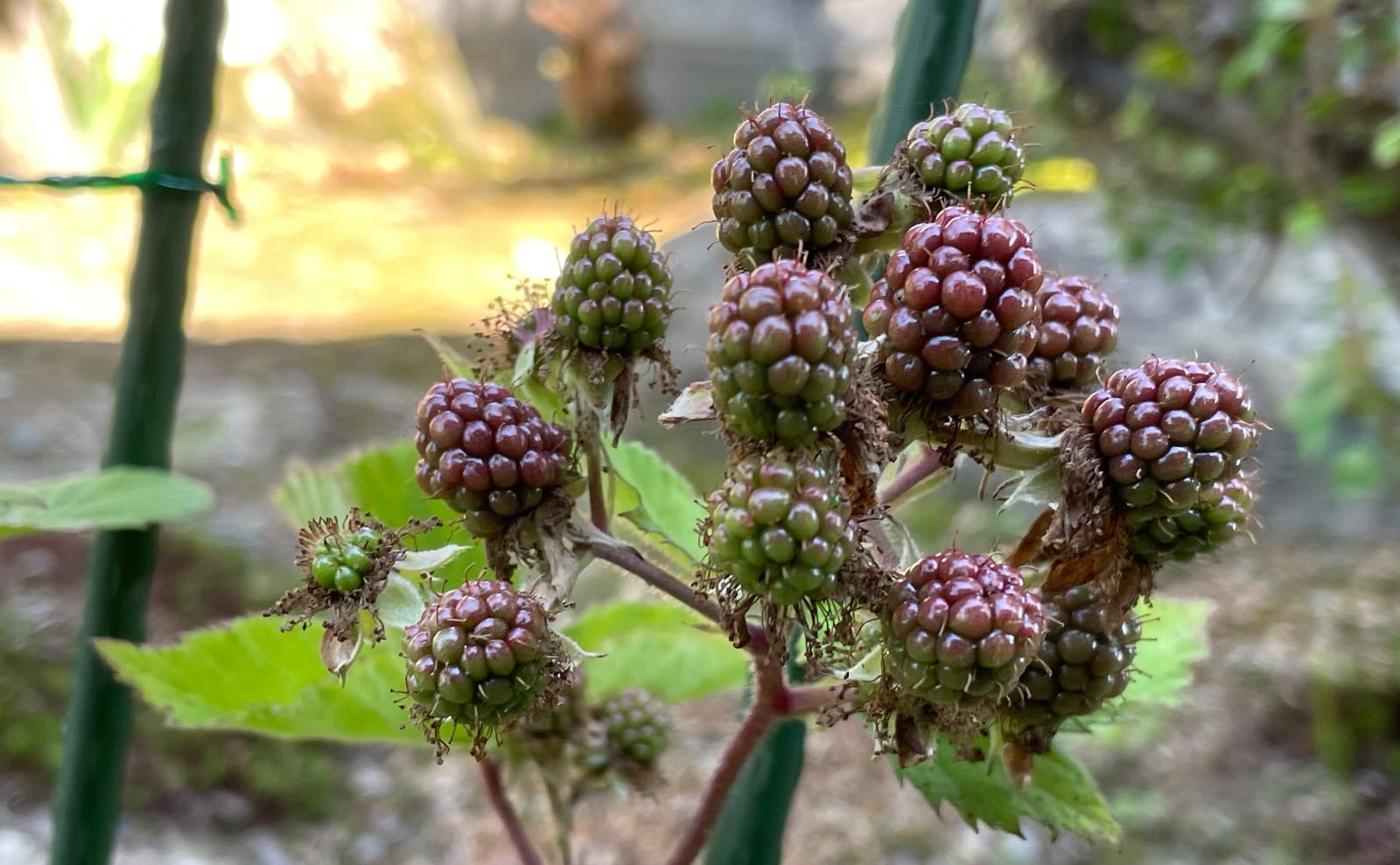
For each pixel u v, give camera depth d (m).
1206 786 0.39
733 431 0.10
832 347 0.10
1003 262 0.10
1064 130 0.52
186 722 0.14
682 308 0.13
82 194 0.90
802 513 0.09
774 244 0.11
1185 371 0.11
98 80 0.94
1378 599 0.46
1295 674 0.42
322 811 0.37
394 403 0.55
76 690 0.16
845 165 0.11
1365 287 0.48
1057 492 0.11
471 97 1.67
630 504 0.15
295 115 1.31
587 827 0.38
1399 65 0.34
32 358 0.57
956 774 0.14
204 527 0.44
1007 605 0.10
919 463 0.13
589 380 0.12
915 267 0.10
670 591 0.12
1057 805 0.13
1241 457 0.11
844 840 0.37
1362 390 0.42
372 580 0.11
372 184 1.20
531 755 0.16
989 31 0.60
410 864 0.35
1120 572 0.11
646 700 0.17
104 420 0.51
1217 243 0.53
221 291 0.76
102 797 0.16
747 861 0.15
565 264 0.12
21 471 0.45
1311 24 0.34
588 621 0.20
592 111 1.76
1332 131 0.35
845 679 0.11
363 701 0.15
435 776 0.39
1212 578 0.48
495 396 0.12
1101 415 0.11
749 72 1.89
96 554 0.16
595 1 1.77
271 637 0.15
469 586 0.11
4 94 0.89
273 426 0.52
